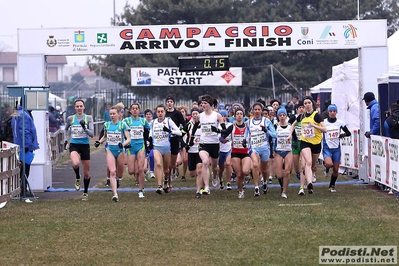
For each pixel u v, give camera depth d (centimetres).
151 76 5409
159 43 2648
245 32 2638
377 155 2447
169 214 1881
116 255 1375
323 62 7306
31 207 2095
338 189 2462
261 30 2638
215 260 1309
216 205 2048
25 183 2341
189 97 7500
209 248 1418
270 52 7200
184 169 2947
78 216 1881
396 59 3162
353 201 2073
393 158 2203
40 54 2634
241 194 2234
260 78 7131
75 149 2280
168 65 7188
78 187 2372
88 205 2122
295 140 2317
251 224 1680
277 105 2992
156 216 1850
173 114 2448
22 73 2636
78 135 2261
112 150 2231
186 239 1518
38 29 2630
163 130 2330
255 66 7138
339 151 2347
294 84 7256
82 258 1352
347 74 3136
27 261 1332
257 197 2247
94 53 2648
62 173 3444
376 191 2366
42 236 1585
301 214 1814
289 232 1560
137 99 6969
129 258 1347
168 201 2188
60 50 2641
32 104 2297
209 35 2644
